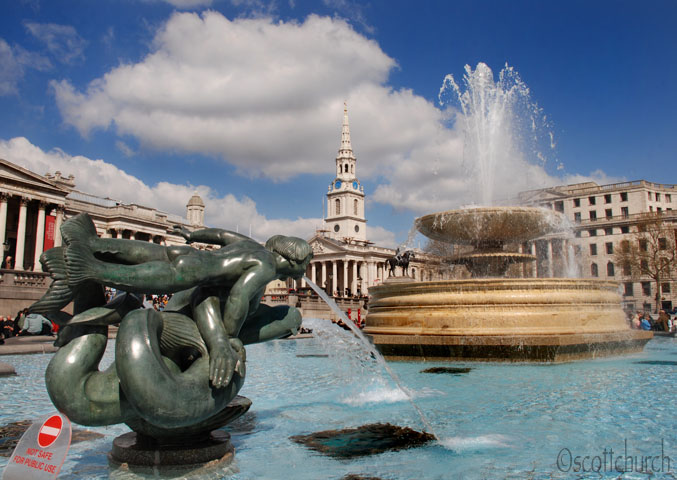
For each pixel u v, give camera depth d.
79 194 61.38
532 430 4.07
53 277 2.82
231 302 3.06
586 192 67.94
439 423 4.34
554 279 9.50
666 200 66.50
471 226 12.76
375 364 6.96
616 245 62.31
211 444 3.11
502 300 9.34
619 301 10.66
